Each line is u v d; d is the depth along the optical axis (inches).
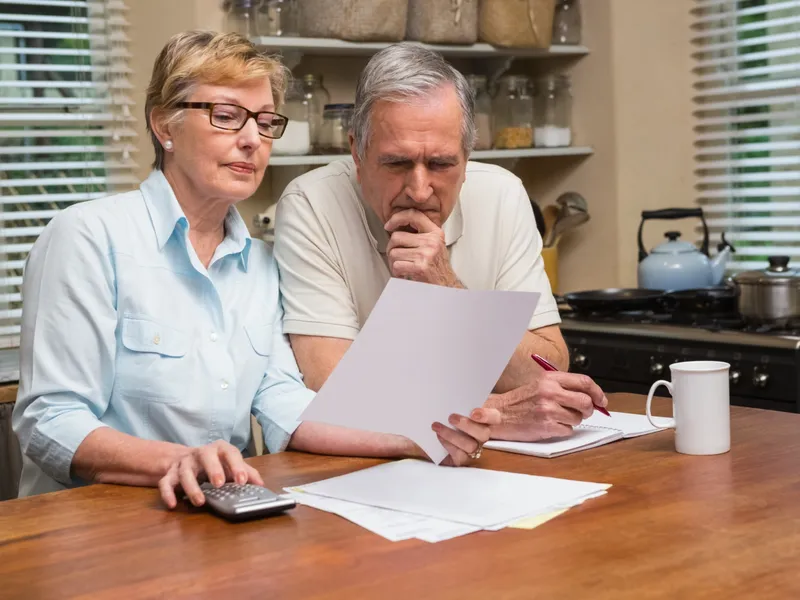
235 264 69.8
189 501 52.6
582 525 45.9
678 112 140.4
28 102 115.6
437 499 50.6
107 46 119.4
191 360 65.6
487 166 80.4
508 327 53.8
